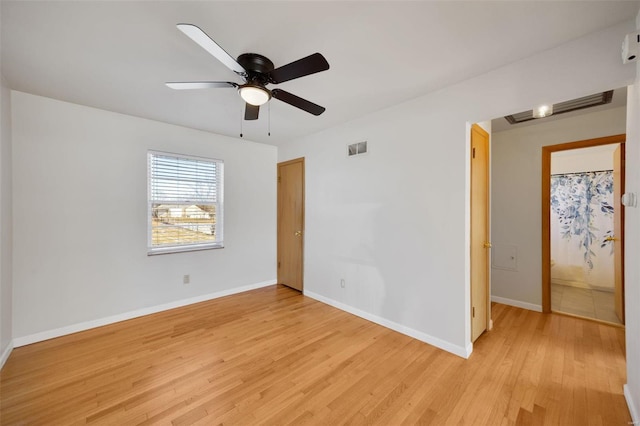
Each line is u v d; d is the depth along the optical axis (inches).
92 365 82.8
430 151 95.4
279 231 173.9
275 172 175.2
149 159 126.3
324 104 105.0
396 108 105.8
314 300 144.2
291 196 163.3
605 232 161.6
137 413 63.3
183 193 137.6
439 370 80.4
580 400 67.1
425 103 96.6
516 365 82.6
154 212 128.7
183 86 70.2
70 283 104.9
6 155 87.8
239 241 157.8
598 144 112.5
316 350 92.1
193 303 138.8
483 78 82.1
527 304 129.9
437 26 60.6
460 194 88.1
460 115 87.6
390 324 109.0
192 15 56.8
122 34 63.4
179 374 78.4
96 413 63.2
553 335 102.2
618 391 70.0
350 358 87.0
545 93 71.2
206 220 146.6
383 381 75.4
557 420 61.2
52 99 100.8
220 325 112.2
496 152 138.7
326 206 138.8
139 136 121.2
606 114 109.9
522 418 61.9
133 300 120.1
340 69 79.0
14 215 93.8
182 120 124.4
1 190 83.4
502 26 60.7
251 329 108.5
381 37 64.5
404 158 103.4
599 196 163.8
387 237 110.0
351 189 125.3
